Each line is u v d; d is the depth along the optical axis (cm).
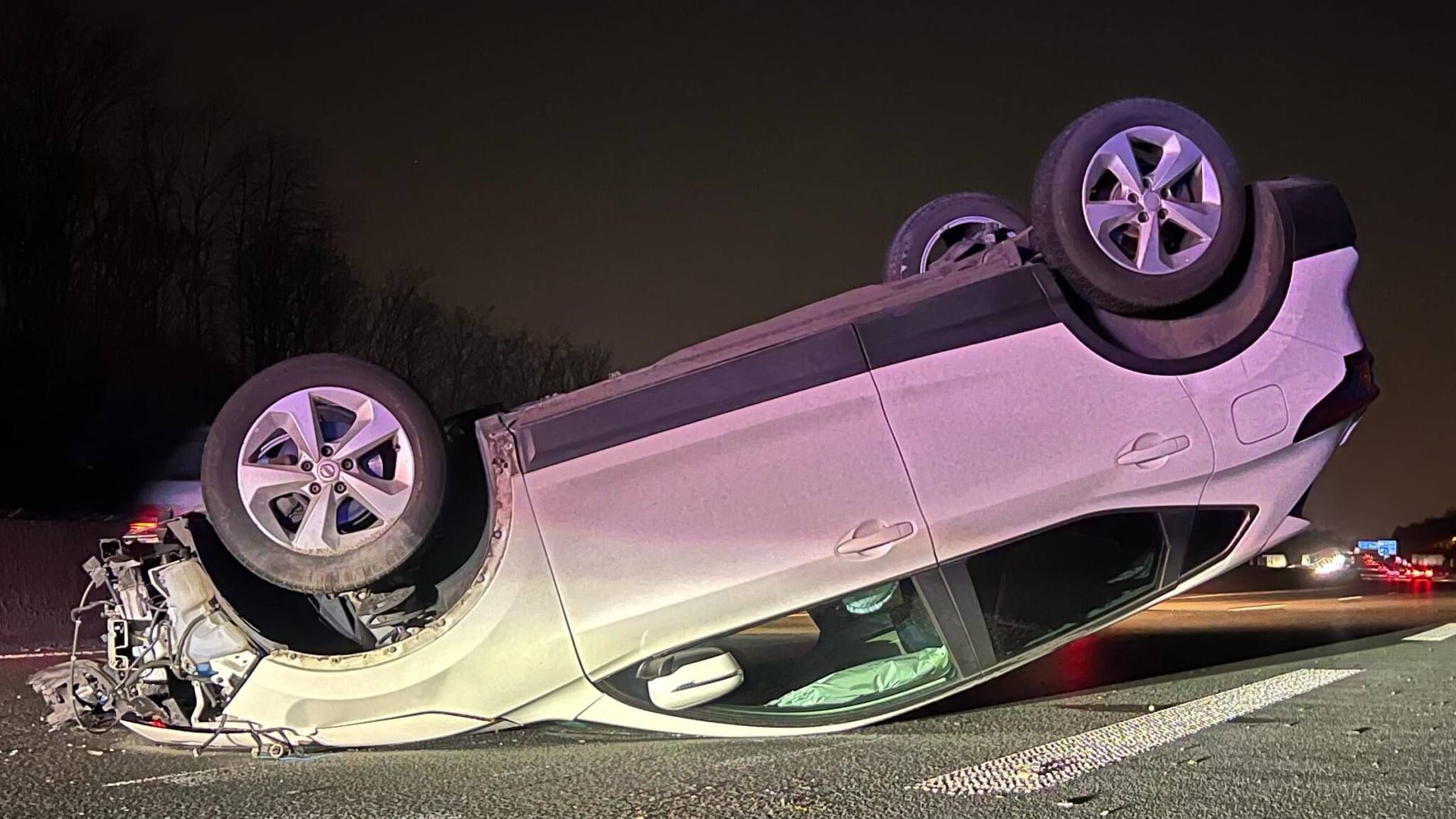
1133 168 568
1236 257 591
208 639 531
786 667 601
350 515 555
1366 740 536
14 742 604
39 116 2755
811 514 528
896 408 539
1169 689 722
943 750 526
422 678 519
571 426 534
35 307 2769
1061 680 781
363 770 508
